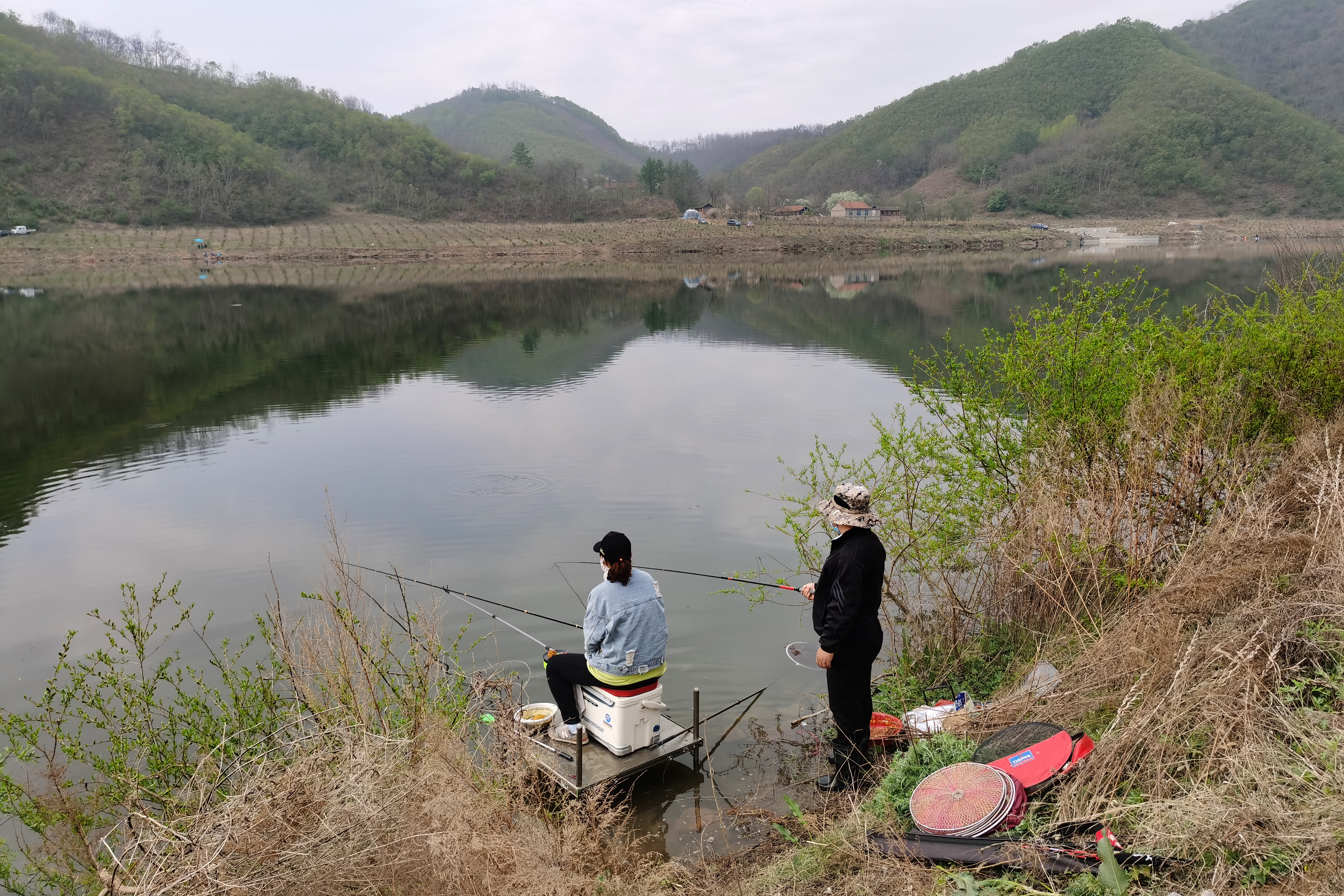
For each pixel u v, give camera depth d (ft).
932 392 20.16
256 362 73.36
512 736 13.79
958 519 18.17
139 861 10.20
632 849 12.76
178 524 29.86
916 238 357.61
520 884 10.12
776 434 43.11
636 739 14.79
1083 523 16.51
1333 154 460.96
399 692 13.97
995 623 18.15
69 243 280.51
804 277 190.80
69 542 28.02
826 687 17.76
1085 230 405.80
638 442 42.11
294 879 9.43
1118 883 8.74
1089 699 12.94
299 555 26.43
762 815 13.43
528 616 21.54
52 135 359.46
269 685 14.25
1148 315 19.31
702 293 148.87
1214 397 17.20
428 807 10.10
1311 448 16.07
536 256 309.01
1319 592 12.25
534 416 49.55
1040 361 18.52
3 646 20.44
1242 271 135.33
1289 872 8.66
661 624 14.76
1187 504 16.88
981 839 10.36
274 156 410.31
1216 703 10.79
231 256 277.03
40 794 12.66
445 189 449.06
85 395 57.62
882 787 12.46
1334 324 18.85
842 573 12.90
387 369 69.51
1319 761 9.68
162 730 13.73
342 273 226.17
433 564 25.52
